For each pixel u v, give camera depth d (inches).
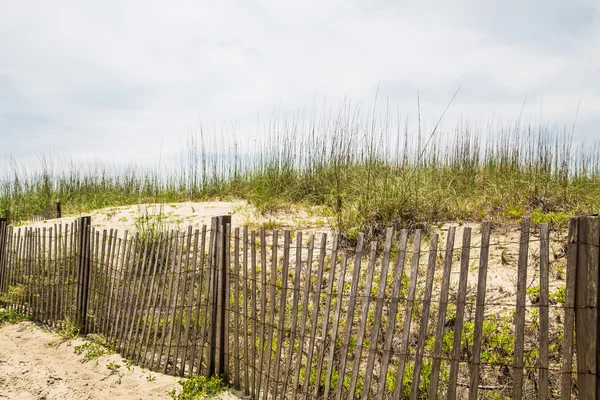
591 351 83.6
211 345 160.4
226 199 374.0
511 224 208.5
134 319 187.9
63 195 487.2
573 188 241.0
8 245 278.4
